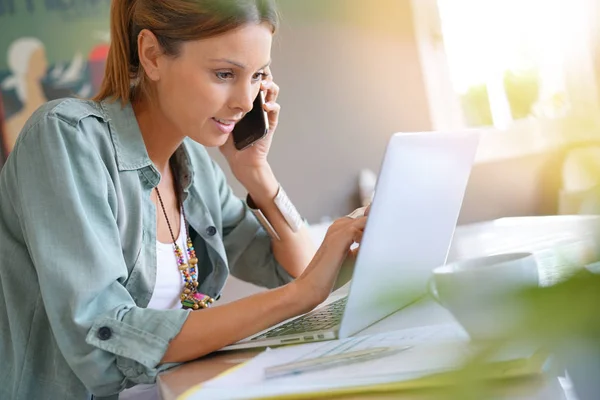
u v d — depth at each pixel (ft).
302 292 3.10
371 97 8.61
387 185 2.60
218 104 3.57
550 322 0.67
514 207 8.86
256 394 2.08
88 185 3.38
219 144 3.75
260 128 4.51
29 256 3.60
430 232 2.99
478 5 9.07
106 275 3.13
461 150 2.95
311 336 2.92
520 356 1.92
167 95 3.69
